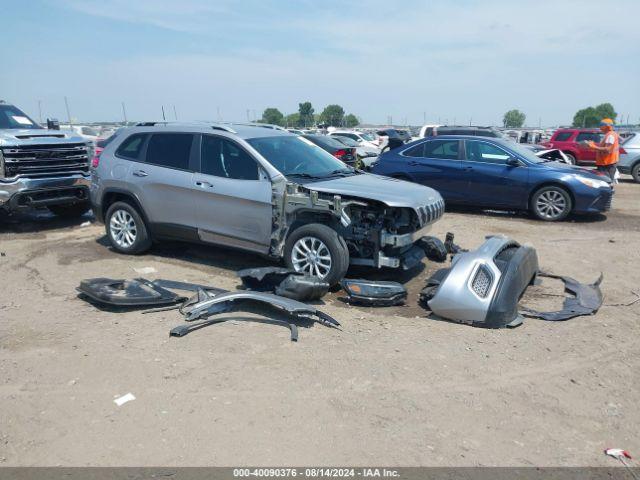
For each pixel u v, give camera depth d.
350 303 5.56
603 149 13.66
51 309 5.32
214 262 7.09
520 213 11.38
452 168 11.01
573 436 3.36
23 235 8.85
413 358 4.30
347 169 6.89
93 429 3.32
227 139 6.39
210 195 6.39
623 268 7.03
